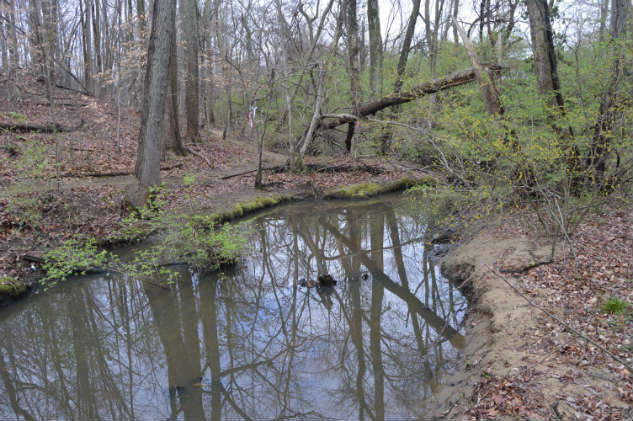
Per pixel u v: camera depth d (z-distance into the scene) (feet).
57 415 14.44
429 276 26.12
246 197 45.29
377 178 57.11
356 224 40.45
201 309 22.52
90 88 86.12
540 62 28.94
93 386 16.26
